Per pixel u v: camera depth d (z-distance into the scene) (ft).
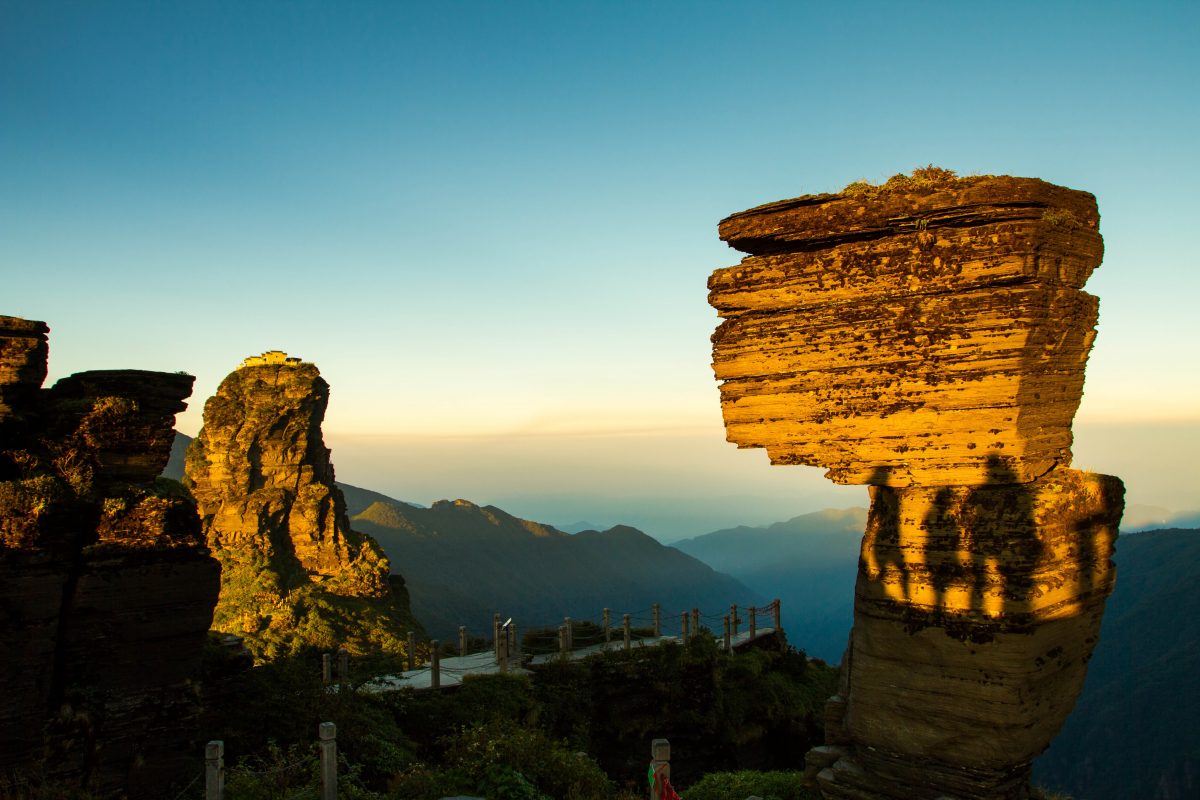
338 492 193.88
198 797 50.67
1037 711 40.34
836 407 42.86
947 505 41.29
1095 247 41.19
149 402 56.54
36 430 53.47
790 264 43.32
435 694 69.97
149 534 52.60
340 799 42.75
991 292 38.83
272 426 181.57
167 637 52.75
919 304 40.34
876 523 44.45
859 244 41.73
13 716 47.01
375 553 185.16
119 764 50.03
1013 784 41.65
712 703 83.10
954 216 39.45
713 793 52.90
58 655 49.60
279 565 172.04
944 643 41.19
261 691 58.29
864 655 44.34
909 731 42.39
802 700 90.02
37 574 48.75
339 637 155.02
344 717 58.03
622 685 81.71
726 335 45.73
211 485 180.55
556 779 49.42
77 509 50.98
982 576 40.27
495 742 50.08
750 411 45.21
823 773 46.88
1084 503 41.45
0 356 51.78
